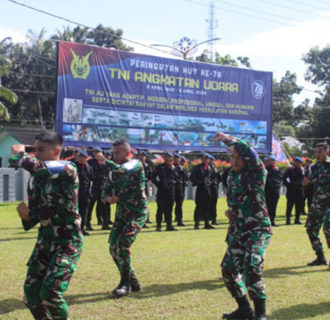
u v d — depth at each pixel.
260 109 20.58
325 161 7.19
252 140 20.42
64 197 3.71
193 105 19.11
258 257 4.39
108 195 5.71
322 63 47.41
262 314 4.37
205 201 12.16
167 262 7.43
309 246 9.13
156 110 18.33
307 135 46.97
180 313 4.85
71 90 16.61
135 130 17.91
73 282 6.07
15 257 7.67
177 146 18.80
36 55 43.84
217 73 19.61
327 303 5.25
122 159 5.68
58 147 3.84
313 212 7.25
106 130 17.30
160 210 11.60
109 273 6.59
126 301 5.27
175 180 11.84
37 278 3.78
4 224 12.06
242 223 4.64
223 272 4.66
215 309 4.99
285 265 7.29
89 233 10.83
